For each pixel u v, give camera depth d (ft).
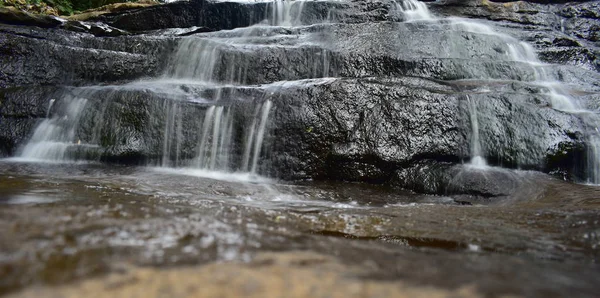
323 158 19.71
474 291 4.90
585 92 24.95
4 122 22.40
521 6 41.68
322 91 20.83
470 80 26.55
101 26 35.63
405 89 20.71
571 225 10.02
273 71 28.27
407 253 6.93
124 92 22.34
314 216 10.56
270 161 19.97
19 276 4.71
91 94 22.75
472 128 19.57
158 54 30.17
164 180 16.52
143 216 8.13
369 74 27.66
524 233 9.20
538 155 18.72
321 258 6.04
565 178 18.67
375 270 5.60
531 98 20.90
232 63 28.66
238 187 16.37
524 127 19.29
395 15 38.60
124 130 21.22
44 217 7.45
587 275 5.99
